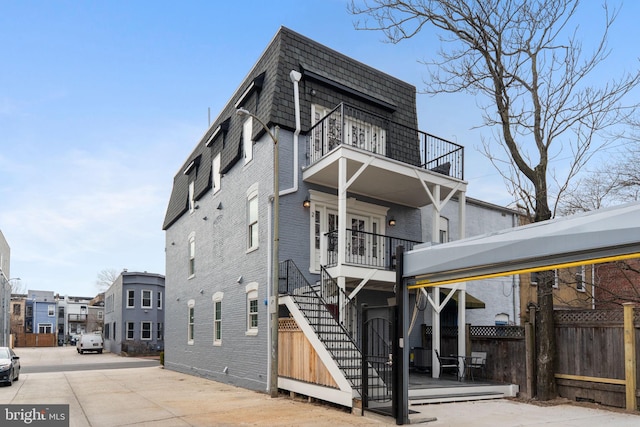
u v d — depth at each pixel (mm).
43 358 38312
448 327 15188
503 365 12992
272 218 14133
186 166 24203
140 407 11344
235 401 12016
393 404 8859
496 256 7457
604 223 6188
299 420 9352
